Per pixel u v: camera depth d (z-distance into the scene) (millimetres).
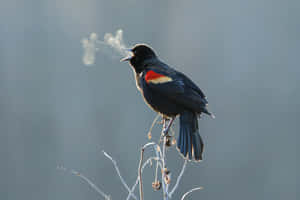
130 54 6770
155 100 6285
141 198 4945
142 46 6730
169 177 4910
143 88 6395
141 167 4980
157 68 6410
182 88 6117
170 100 6160
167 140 5820
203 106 6102
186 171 14648
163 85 6168
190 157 5859
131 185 14734
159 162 4961
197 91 6340
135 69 6797
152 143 4949
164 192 4887
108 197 5152
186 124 6094
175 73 6367
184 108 6168
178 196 14539
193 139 5992
